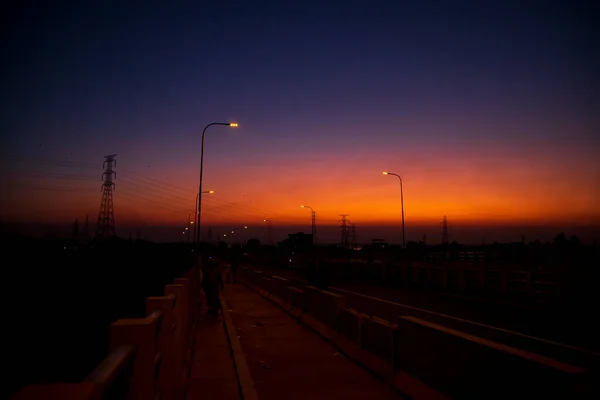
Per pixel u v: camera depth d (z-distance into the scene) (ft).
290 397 24.99
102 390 7.91
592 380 14.25
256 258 347.56
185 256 178.70
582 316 60.95
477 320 58.85
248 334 44.75
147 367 12.77
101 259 104.88
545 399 14.93
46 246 82.43
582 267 83.82
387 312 66.49
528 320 58.65
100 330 46.29
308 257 220.84
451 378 20.06
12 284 67.26
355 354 32.48
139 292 72.95
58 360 36.94
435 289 102.89
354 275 150.51
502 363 16.99
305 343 39.88
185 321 27.86
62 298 61.77
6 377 32.22
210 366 32.91
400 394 24.11
